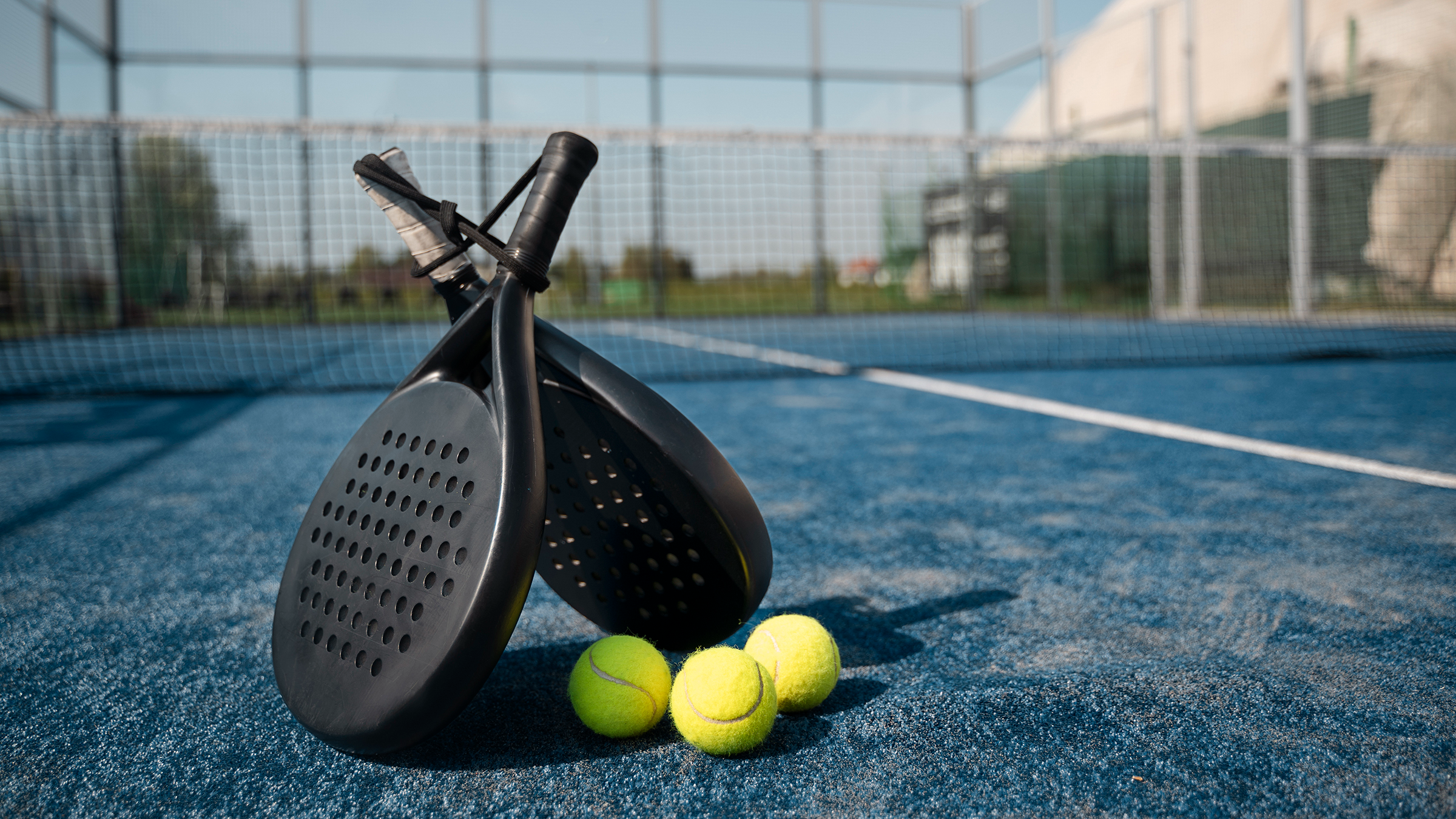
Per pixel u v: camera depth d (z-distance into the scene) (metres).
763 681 0.93
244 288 9.87
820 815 0.82
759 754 0.93
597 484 1.03
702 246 10.88
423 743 0.97
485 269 1.26
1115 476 2.46
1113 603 1.41
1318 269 9.66
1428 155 6.63
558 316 11.67
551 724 1.01
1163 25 10.98
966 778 0.88
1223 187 10.42
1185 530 1.87
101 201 8.56
